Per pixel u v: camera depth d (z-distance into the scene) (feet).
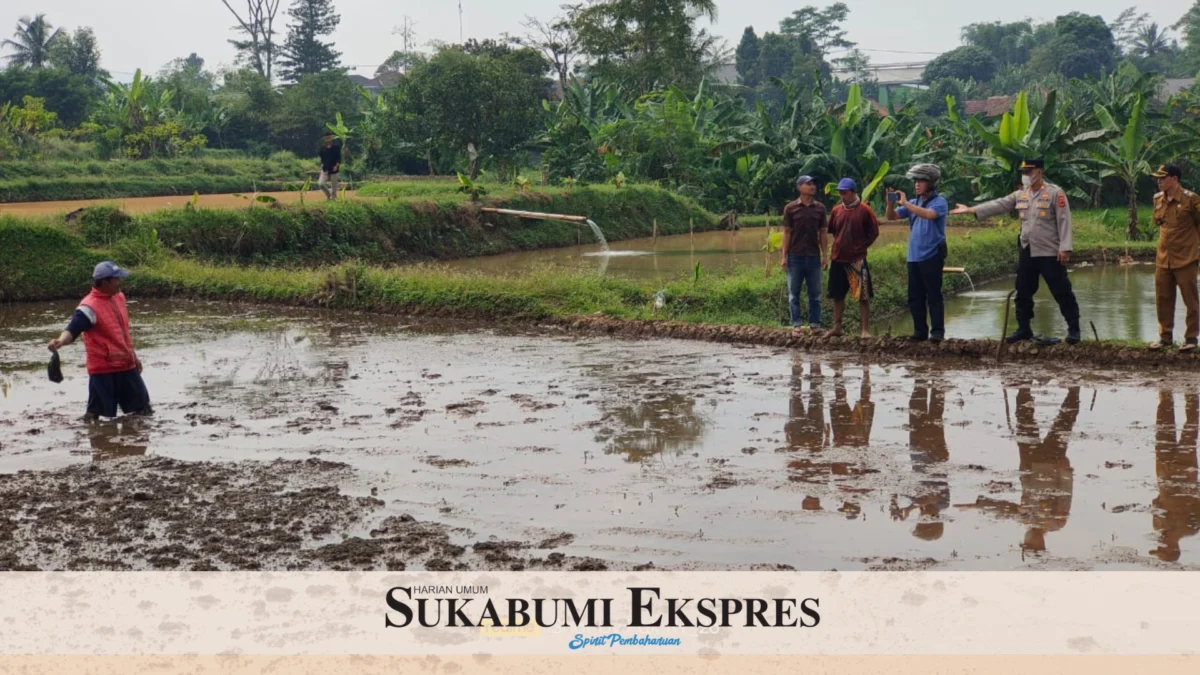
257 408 33.12
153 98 200.64
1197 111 122.31
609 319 46.70
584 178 139.64
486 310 51.06
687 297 49.49
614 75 189.16
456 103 140.36
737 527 21.20
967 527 20.88
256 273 62.49
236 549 20.75
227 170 170.40
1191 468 24.09
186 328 50.24
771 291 50.62
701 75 197.06
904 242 90.33
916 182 38.22
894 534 20.62
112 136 182.50
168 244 71.97
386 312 54.19
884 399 31.81
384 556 20.21
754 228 119.65
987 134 104.78
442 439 28.55
